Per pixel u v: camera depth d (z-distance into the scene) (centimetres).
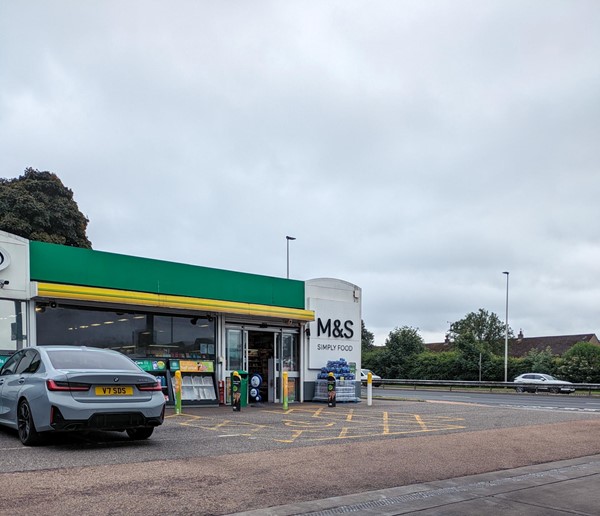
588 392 3781
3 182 3622
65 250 1464
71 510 540
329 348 2069
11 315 1368
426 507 607
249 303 1805
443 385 4397
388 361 5744
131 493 605
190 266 1706
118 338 1557
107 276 1533
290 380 1955
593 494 684
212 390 1736
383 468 782
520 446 1016
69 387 822
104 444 897
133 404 859
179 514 543
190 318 1719
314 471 745
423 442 1009
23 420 873
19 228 3272
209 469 730
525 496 668
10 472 680
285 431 1116
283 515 558
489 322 8281
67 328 1464
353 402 1983
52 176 3653
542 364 4625
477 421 1393
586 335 7862
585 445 1054
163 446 891
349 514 574
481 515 585
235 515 548
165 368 1628
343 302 2134
